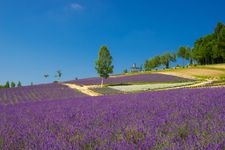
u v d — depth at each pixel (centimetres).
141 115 819
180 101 1112
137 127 614
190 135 505
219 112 722
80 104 1608
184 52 13112
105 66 6838
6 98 5075
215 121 596
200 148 438
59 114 1102
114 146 488
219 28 12150
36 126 811
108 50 6938
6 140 634
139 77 8156
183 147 442
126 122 712
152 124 647
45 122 885
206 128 546
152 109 945
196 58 12169
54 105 1731
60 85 7312
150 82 6900
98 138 555
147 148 465
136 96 1883
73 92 5388
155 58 14338
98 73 6881
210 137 481
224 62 11669
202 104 928
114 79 8169
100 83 7394
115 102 1496
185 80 6788
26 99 4675
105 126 688
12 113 1421
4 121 1040
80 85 7119
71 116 988
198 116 698
